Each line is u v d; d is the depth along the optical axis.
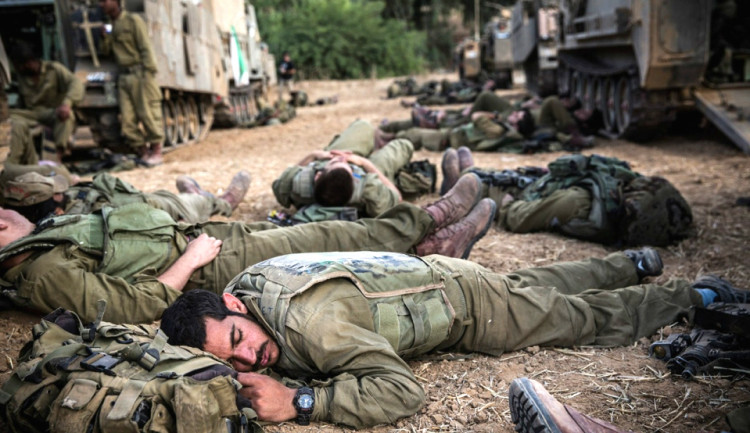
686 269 4.40
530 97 15.95
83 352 2.32
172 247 3.51
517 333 3.12
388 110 18.17
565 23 12.67
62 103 8.65
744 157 8.33
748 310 3.15
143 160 9.03
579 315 3.22
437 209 3.94
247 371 2.62
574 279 3.54
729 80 9.33
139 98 8.96
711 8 8.63
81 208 4.12
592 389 2.83
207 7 12.25
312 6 36.78
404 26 44.56
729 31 9.50
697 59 8.56
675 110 9.27
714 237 5.05
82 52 9.05
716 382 2.83
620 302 3.35
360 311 2.66
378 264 2.83
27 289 3.14
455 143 9.32
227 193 5.73
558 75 14.73
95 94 9.09
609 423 2.47
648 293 3.41
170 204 4.56
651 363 3.05
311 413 2.54
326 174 4.59
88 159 10.14
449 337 3.06
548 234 5.29
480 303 3.04
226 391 2.24
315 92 27.89
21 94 8.86
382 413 2.53
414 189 6.13
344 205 4.66
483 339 3.08
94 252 3.36
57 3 9.54
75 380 2.16
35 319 3.51
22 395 2.19
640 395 2.78
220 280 3.51
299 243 3.63
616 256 3.71
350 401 2.52
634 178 5.00
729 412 2.43
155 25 9.31
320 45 36.00
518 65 19.89
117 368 2.24
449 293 2.97
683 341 3.06
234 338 2.53
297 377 2.77
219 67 13.14
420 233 3.80
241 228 3.66
